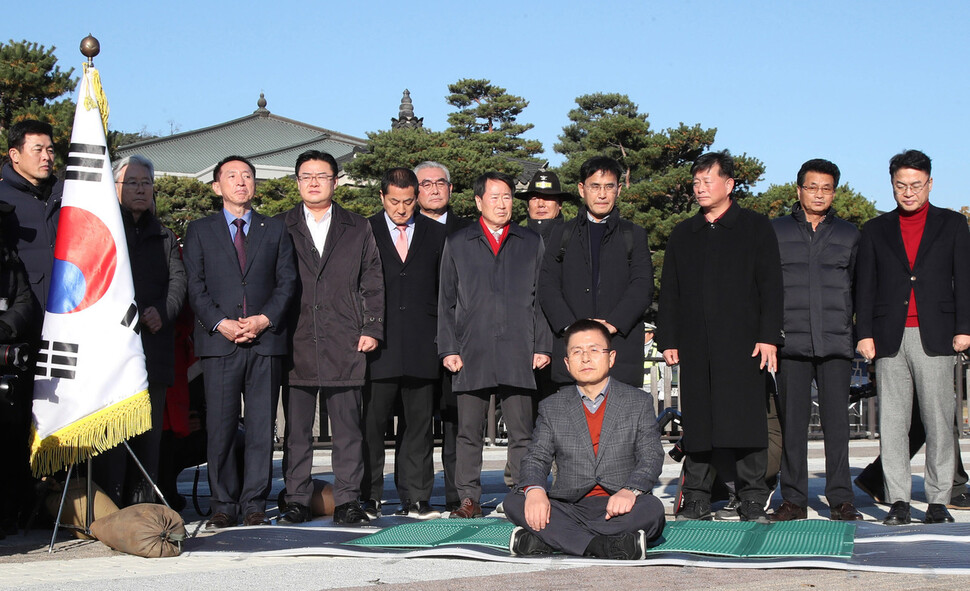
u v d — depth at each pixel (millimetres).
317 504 6555
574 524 4711
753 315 6004
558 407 5008
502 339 6234
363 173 30438
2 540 5367
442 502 7348
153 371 5762
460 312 6324
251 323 5875
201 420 6809
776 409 6621
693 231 6184
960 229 5988
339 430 6168
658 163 32375
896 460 5961
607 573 4195
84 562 4621
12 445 5605
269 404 6023
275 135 54344
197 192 30125
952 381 5941
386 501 7430
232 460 6016
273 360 6031
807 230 6156
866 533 5242
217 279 5988
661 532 4875
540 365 6266
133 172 5836
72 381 5066
